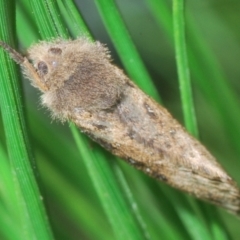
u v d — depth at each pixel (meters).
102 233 0.09
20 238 0.09
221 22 0.10
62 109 0.08
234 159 0.10
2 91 0.08
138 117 0.08
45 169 0.09
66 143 0.09
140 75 0.08
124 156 0.08
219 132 0.11
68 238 0.09
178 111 0.11
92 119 0.08
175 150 0.08
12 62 0.08
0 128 0.09
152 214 0.09
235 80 0.11
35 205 0.08
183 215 0.09
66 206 0.09
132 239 0.08
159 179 0.08
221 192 0.08
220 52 0.11
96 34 0.10
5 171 0.08
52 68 0.08
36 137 0.09
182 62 0.08
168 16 0.09
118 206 0.08
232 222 0.10
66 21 0.08
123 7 0.11
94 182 0.08
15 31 0.08
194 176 0.08
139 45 0.11
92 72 0.08
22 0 0.08
